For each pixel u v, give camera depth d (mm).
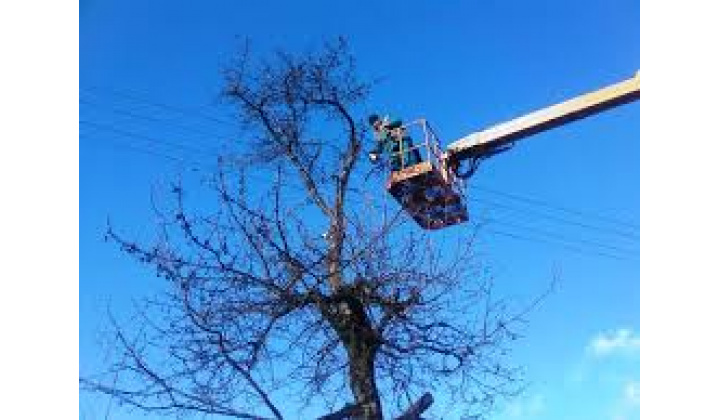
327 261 9398
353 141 10953
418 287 9273
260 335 8953
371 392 8961
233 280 9141
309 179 10547
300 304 9211
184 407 8477
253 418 8539
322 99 11109
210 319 8844
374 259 9359
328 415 8828
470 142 17281
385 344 9195
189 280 8961
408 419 8953
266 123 10898
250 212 9367
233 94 11172
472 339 9258
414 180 14680
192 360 8633
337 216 10047
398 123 15117
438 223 15188
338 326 9227
